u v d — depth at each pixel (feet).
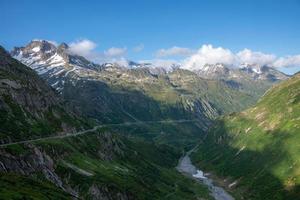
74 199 628.69
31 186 594.24
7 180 580.71
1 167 629.92
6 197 501.56
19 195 523.70
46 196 566.36
